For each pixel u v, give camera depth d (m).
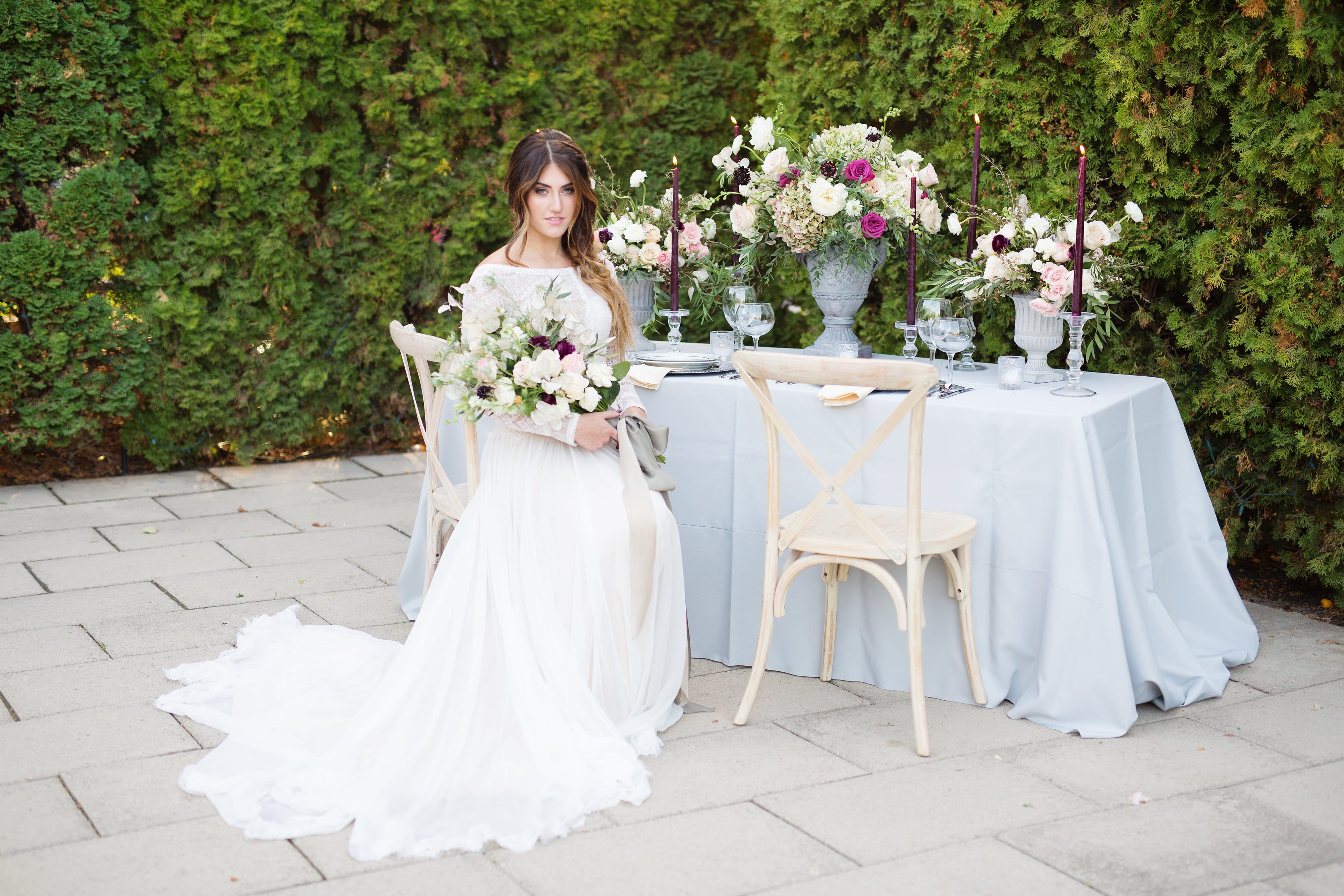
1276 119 3.68
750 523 3.43
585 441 2.97
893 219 3.55
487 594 2.90
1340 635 3.71
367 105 5.72
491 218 6.06
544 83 6.09
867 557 2.88
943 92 4.41
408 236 5.95
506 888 2.25
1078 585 2.95
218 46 5.26
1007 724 3.05
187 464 5.88
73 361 5.27
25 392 5.29
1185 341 4.02
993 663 3.16
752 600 3.46
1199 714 3.09
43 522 4.88
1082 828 2.48
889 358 3.98
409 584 3.90
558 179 3.05
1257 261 3.75
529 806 2.53
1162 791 2.65
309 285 5.77
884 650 3.30
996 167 4.04
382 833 2.42
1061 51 3.97
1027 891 2.23
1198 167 3.91
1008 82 4.16
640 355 3.68
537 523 2.95
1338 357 3.72
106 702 3.12
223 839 2.43
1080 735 2.97
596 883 2.27
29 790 2.62
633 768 2.67
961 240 4.42
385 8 5.62
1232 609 3.60
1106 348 4.22
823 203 3.40
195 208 5.45
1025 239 3.51
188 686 3.21
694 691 3.31
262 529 4.84
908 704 3.20
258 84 5.38
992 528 3.11
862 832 2.47
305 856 2.36
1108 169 4.15
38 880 2.25
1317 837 2.44
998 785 2.69
